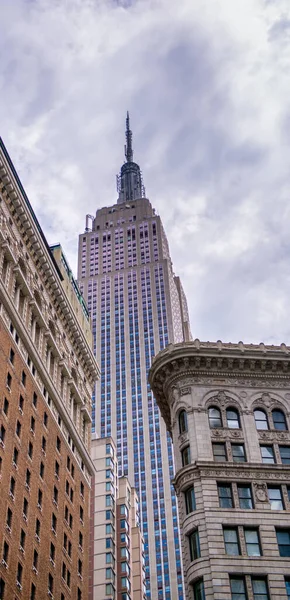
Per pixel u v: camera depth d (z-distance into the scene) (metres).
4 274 82.50
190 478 67.56
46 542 78.12
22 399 80.06
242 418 72.12
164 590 181.38
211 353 75.06
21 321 83.25
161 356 76.19
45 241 96.06
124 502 141.62
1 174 85.12
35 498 77.50
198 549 63.72
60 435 90.62
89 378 110.19
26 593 70.19
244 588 60.88
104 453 144.00
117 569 130.75
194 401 72.50
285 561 62.50
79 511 92.12
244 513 65.12
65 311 101.12
